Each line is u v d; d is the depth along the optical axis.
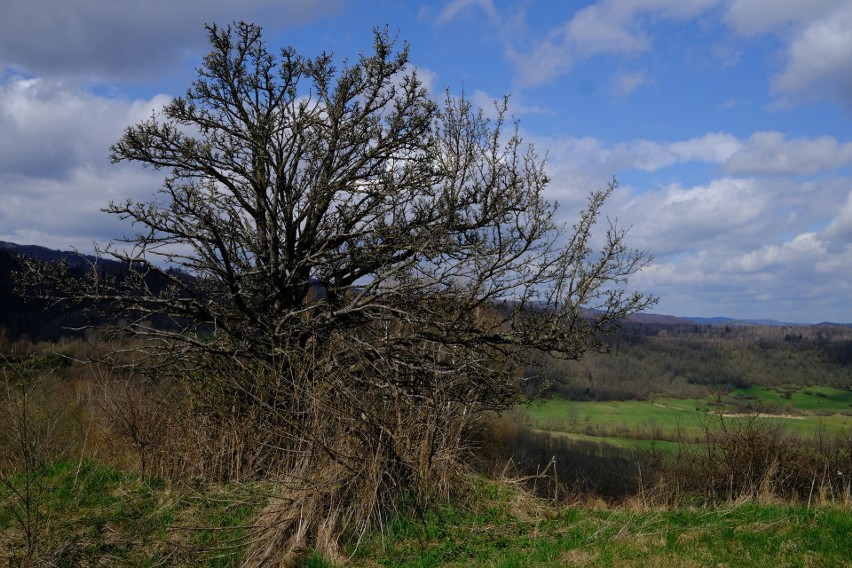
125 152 11.23
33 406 7.82
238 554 6.66
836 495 10.32
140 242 11.12
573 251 11.80
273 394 9.30
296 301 12.73
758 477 13.75
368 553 6.64
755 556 5.82
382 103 12.59
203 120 11.95
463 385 10.92
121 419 9.40
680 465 15.70
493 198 11.44
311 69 12.41
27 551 6.27
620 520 7.52
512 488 8.56
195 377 10.16
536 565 5.95
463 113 12.16
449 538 7.00
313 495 6.91
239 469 8.93
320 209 12.34
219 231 11.60
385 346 11.20
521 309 11.99
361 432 7.52
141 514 7.69
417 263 11.67
